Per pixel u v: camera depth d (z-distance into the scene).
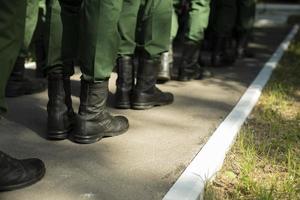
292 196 2.28
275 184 2.39
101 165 2.42
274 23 10.34
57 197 2.08
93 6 2.46
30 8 3.47
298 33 8.45
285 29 9.30
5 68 2.04
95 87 2.64
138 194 2.13
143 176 2.31
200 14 4.22
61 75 2.69
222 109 3.49
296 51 6.29
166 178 2.29
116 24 2.54
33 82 3.81
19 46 2.10
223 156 2.63
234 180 2.45
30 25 3.53
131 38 3.25
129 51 3.29
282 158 2.74
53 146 2.65
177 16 4.44
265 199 2.20
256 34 8.40
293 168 2.59
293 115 3.53
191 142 2.77
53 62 2.64
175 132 2.94
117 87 3.38
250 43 7.20
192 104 3.60
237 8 5.61
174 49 6.12
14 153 2.54
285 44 6.79
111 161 2.47
